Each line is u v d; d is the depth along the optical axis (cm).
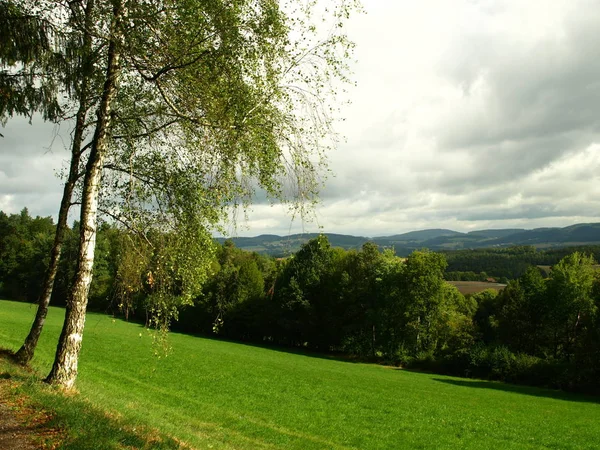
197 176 1127
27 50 1052
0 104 1101
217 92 1001
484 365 5462
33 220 10444
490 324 6881
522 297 6297
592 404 3941
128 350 4000
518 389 4678
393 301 6519
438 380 4903
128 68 1095
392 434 2241
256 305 7800
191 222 1146
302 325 7188
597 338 4856
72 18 1027
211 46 991
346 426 2298
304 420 2328
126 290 1195
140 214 1194
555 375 4994
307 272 7200
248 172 1052
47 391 1007
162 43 998
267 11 977
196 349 5200
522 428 2612
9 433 762
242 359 4716
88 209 1120
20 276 8362
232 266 8112
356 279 7144
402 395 3422
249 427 1984
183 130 1143
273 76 1006
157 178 1196
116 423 939
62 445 731
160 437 991
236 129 991
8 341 2802
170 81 1058
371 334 6869
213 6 958
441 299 6300
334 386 3503
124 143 1262
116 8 988
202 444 1244
